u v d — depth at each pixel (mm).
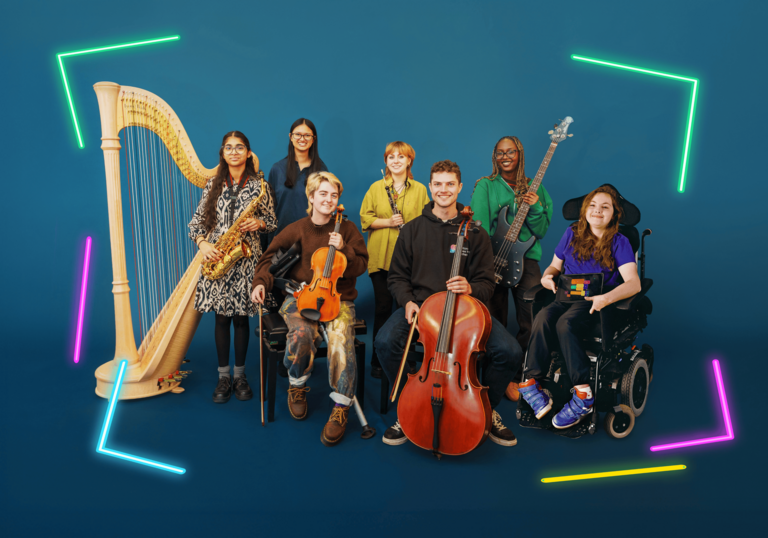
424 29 3174
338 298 2178
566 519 1650
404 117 3230
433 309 1939
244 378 2605
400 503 1724
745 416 2408
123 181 3072
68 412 2357
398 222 2684
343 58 3191
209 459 1984
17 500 1699
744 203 3229
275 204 2793
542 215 2541
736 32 3129
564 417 2160
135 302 3170
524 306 2645
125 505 1687
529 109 3219
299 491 1784
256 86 3193
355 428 2271
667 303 3324
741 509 1709
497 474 1908
